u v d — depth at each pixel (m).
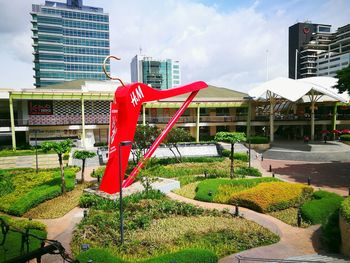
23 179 24.47
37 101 41.53
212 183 21.11
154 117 47.94
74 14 102.19
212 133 53.66
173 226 14.62
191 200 19.89
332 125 50.97
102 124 42.41
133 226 14.35
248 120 48.56
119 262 9.39
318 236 13.77
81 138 41.53
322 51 113.25
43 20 96.38
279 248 12.48
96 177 26.75
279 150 40.41
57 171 27.88
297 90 40.50
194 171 27.88
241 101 49.62
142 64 125.38
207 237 13.26
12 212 17.17
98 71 106.38
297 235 13.94
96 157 34.97
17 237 12.10
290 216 16.30
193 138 50.69
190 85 25.48
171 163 32.47
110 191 19.78
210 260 9.99
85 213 16.06
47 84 98.50
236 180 21.58
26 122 40.22
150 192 20.00
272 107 45.78
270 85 44.09
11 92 36.78
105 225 14.42
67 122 41.38
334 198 17.47
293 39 120.19
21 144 41.59
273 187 18.86
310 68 112.50
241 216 16.16
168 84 129.25
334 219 13.58
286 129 58.41
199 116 49.28
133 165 29.08
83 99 40.25
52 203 18.84
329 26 120.62
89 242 12.77
